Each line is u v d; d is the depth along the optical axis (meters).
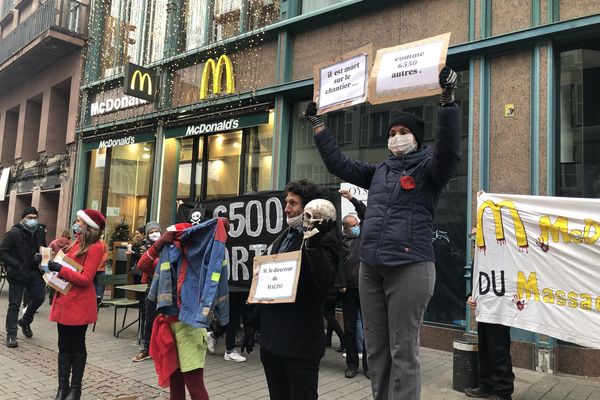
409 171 2.46
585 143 5.86
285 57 8.55
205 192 10.16
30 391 4.68
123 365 5.63
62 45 13.16
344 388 4.88
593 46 5.86
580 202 4.25
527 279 4.39
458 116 2.27
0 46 16.45
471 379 4.73
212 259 3.47
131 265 8.09
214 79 9.70
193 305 3.45
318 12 8.05
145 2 11.79
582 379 5.22
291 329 2.64
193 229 3.58
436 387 4.92
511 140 6.01
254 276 2.81
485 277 4.60
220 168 9.93
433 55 2.91
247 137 9.37
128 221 11.69
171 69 10.96
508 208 4.58
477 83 6.29
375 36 7.52
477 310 4.59
